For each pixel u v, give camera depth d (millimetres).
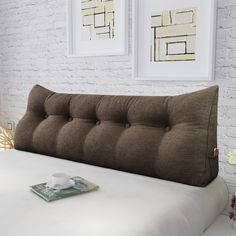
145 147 1568
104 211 1116
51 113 2068
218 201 1456
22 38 2770
